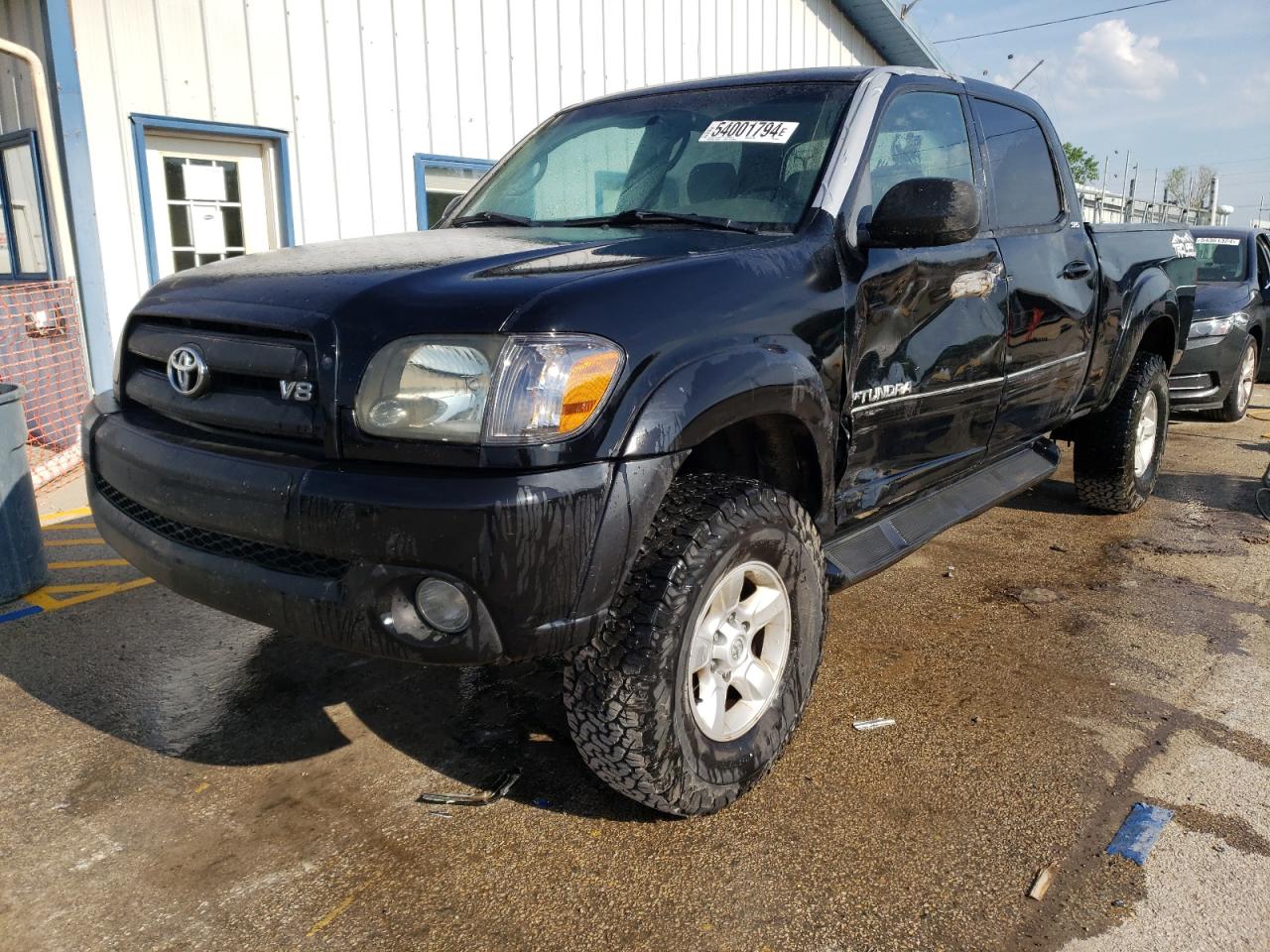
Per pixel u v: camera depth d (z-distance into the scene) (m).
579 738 2.27
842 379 2.72
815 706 3.10
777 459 2.69
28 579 4.03
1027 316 3.68
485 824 2.47
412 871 2.29
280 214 7.66
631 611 2.17
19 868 2.29
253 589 2.16
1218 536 4.99
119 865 2.30
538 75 9.16
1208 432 7.91
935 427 3.25
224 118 7.22
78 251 6.62
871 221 2.75
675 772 2.28
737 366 2.25
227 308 2.29
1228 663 3.45
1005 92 4.00
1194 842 2.40
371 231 8.14
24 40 6.58
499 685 3.23
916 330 3.04
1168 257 5.12
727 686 2.48
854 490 2.94
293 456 2.13
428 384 1.98
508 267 2.25
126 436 2.47
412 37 8.16
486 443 1.94
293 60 7.50
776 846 2.38
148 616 3.83
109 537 2.57
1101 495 5.17
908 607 3.98
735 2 11.14
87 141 6.58
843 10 12.82
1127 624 3.81
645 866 2.30
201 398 2.33
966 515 3.56
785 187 2.90
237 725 2.97
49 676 3.29
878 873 2.28
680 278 2.29
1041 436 4.56
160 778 2.68
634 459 2.03
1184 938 2.07
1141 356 5.14
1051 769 2.73
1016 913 2.14
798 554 2.56
